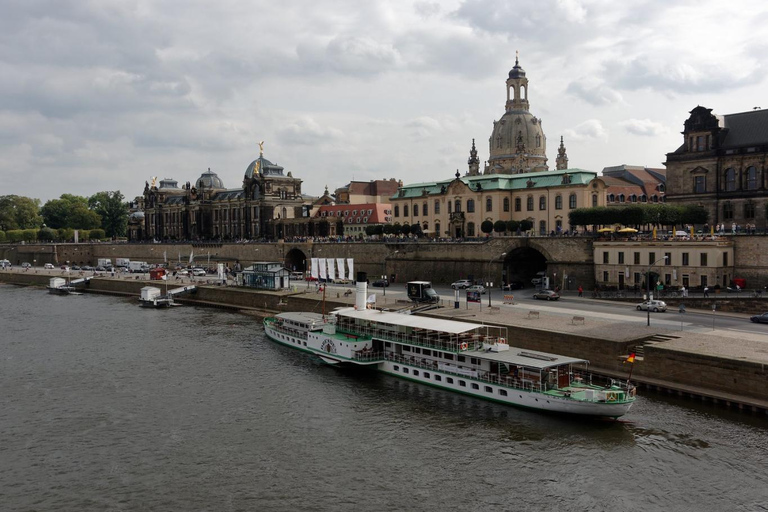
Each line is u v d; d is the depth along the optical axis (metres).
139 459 50.00
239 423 57.41
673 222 109.62
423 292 99.50
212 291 136.75
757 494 42.47
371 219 196.75
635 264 99.94
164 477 46.94
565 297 101.81
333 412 60.03
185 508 42.50
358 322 77.75
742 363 55.00
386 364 73.50
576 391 57.06
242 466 48.59
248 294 127.25
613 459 48.09
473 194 143.00
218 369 75.62
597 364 66.19
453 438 53.16
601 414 54.38
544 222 133.75
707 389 57.31
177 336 96.56
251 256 188.50
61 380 71.38
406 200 161.75
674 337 66.25
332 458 49.75
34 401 64.00
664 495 42.78
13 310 128.62
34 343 91.69
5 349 87.62
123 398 64.75
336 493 44.22
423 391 66.56
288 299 117.31
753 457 47.03
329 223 196.75
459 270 127.38
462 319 81.38
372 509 42.03
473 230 143.88
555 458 48.75
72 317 117.81
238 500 43.47
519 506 42.06
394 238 149.00
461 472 47.00
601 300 96.88
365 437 53.81
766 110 116.62
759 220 113.00
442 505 42.38
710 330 70.00
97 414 60.06
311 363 78.56
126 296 155.38
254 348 87.31
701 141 120.19
